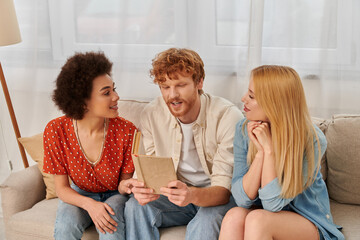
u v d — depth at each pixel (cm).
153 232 177
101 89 176
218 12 221
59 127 186
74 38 248
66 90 174
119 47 240
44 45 253
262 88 156
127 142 189
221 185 177
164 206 180
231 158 182
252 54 215
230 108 187
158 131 193
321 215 165
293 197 157
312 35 212
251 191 164
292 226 156
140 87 243
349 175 184
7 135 273
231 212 163
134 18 234
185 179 193
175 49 178
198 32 227
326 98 216
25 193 202
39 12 248
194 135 187
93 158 187
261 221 152
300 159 157
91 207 176
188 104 175
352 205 188
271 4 214
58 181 188
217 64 228
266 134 160
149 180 166
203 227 167
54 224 186
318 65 214
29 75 259
